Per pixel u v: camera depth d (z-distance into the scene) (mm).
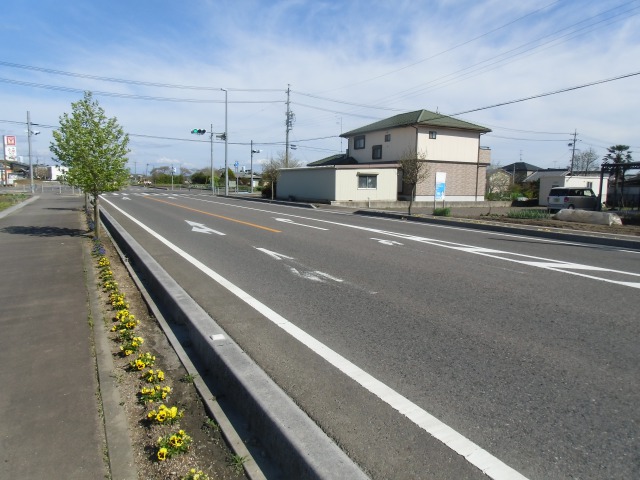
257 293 6051
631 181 29703
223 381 3338
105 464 2455
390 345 4191
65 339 4215
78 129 10172
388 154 36250
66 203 25000
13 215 16984
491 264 8266
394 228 14648
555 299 5844
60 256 8430
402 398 3189
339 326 4715
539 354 4004
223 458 2543
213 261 8320
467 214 22719
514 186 48375
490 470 2404
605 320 4980
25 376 3441
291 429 2484
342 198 29109
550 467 2434
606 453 2559
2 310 5074
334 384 3408
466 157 36125
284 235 12133
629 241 11312
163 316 5051
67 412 2955
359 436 2711
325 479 2119
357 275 7172
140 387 3332
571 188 26922
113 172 10461
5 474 2344
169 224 14805
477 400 3166
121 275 7098
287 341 4293
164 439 2615
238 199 34344
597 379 3516
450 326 4730
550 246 11047
